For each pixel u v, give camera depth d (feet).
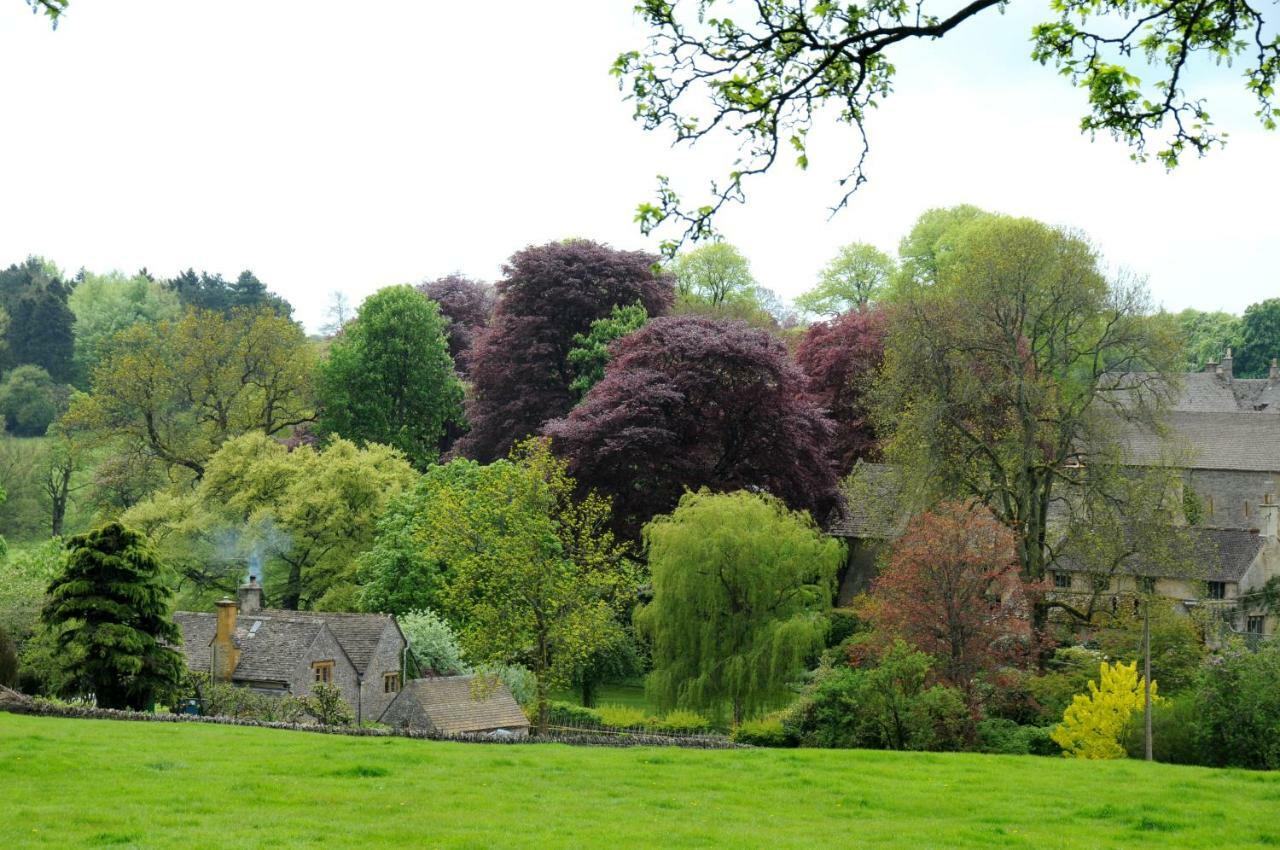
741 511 164.45
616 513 206.18
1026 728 127.95
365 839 60.18
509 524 148.15
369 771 80.69
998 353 172.65
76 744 85.97
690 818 69.51
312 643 172.04
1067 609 166.71
